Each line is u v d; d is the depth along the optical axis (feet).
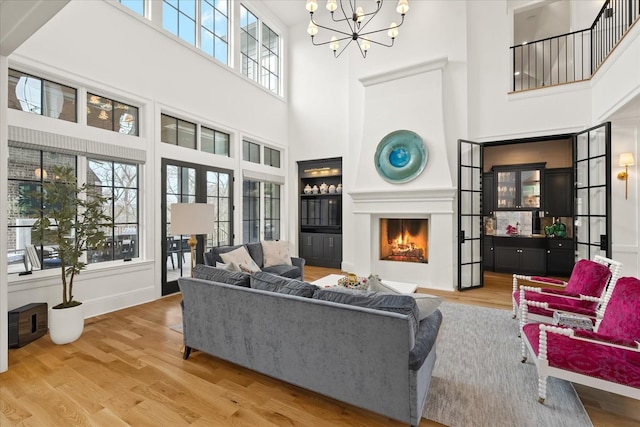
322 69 21.75
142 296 13.24
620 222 13.43
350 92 19.93
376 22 18.63
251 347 7.14
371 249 18.26
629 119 13.12
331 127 21.36
